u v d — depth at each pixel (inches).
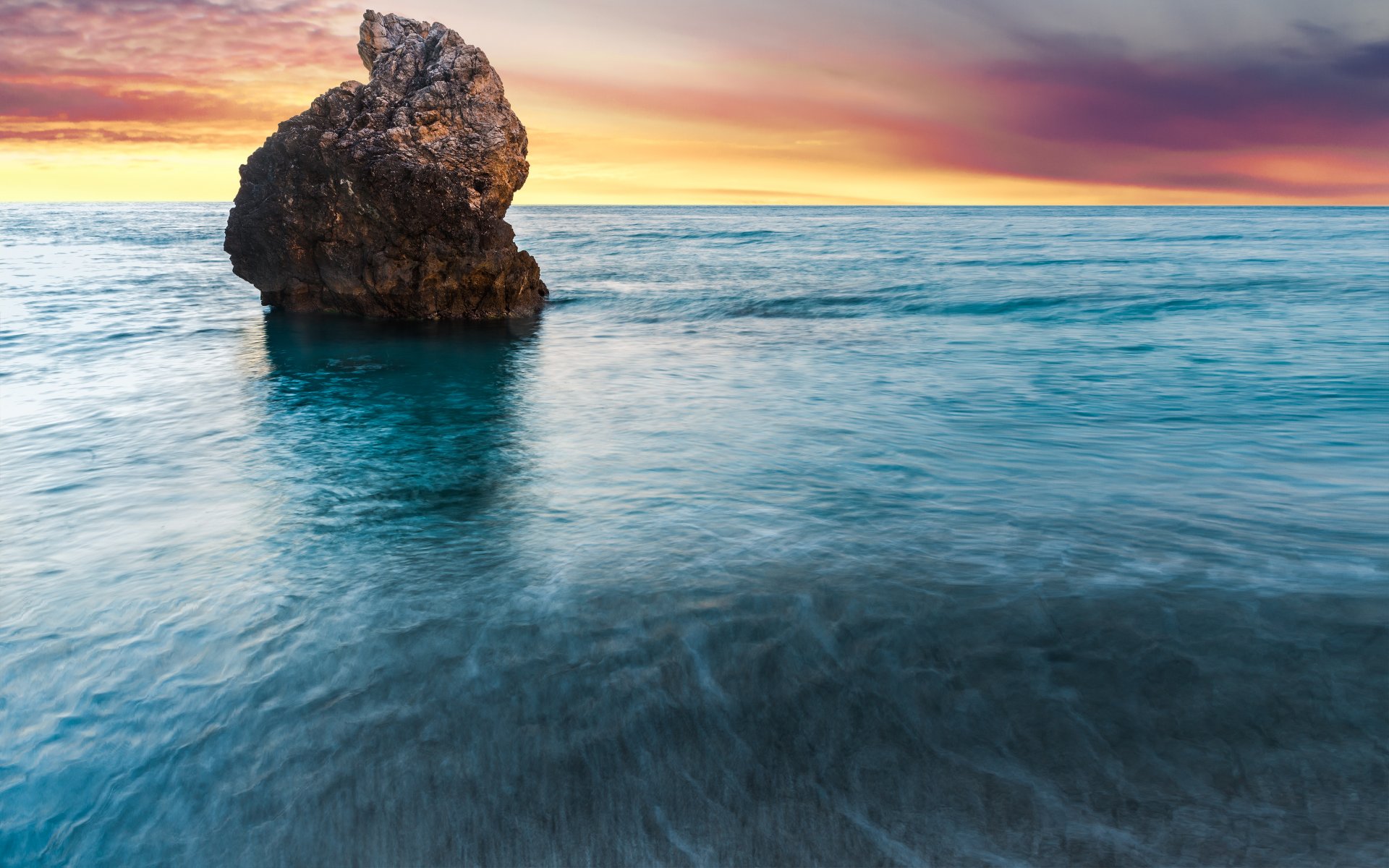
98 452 383.6
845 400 460.1
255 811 146.0
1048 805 135.9
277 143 770.2
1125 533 235.6
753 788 144.5
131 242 2143.2
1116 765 141.9
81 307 906.1
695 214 6018.7
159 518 288.4
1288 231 2539.4
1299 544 221.6
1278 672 159.2
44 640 197.3
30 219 3941.9
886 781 143.3
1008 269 1310.3
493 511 284.5
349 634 192.9
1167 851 126.7
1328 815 130.2
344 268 781.9
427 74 780.6
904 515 260.8
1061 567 209.0
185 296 1027.3
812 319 834.2
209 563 242.4
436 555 242.4
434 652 182.9
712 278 1234.0
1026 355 589.3
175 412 466.9
